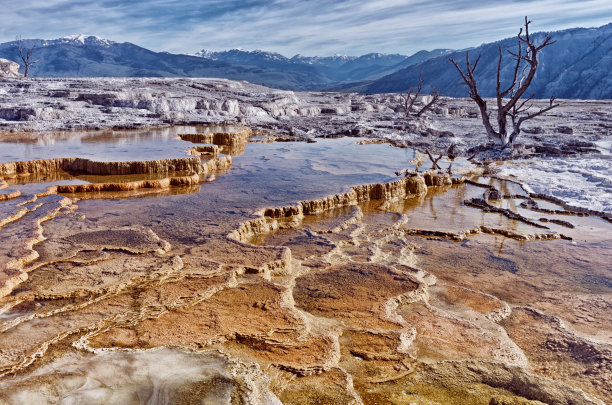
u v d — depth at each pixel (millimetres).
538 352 5516
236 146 21266
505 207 12883
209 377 4258
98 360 4480
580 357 5375
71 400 3877
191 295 5891
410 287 6785
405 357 4984
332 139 24484
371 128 27453
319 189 12336
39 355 4547
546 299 7180
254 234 9289
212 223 9062
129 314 5402
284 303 5867
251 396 4008
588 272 8289
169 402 3883
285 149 20406
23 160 13992
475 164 18438
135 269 6535
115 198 11352
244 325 5285
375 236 9938
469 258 8992
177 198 11328
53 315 5328
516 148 21031
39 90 33188
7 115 24250
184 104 31047
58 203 10328
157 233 8383
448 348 5270
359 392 4410
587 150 20922
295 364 4625
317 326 5469
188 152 15891
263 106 35250
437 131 27156
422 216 11836
